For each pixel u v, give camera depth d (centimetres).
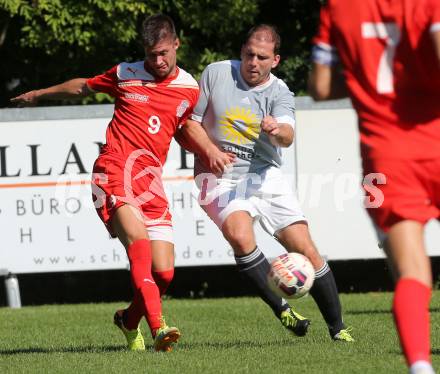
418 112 1691
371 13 1694
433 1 1648
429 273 1658
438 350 2661
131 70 2811
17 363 2539
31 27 6738
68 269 5384
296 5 7969
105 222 2773
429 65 1667
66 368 2403
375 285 6856
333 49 1764
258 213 2938
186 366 2372
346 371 2247
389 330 3231
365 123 1714
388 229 1681
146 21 2766
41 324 4050
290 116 2866
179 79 2819
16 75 7700
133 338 2897
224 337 3222
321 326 3519
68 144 5388
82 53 7288
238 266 2912
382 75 1697
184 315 4275
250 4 7162
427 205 1692
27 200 5384
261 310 4447
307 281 2378
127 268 5388
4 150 5381
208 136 2931
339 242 5412
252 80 2852
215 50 7606
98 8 6744
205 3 7119
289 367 2325
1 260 5388
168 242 2867
